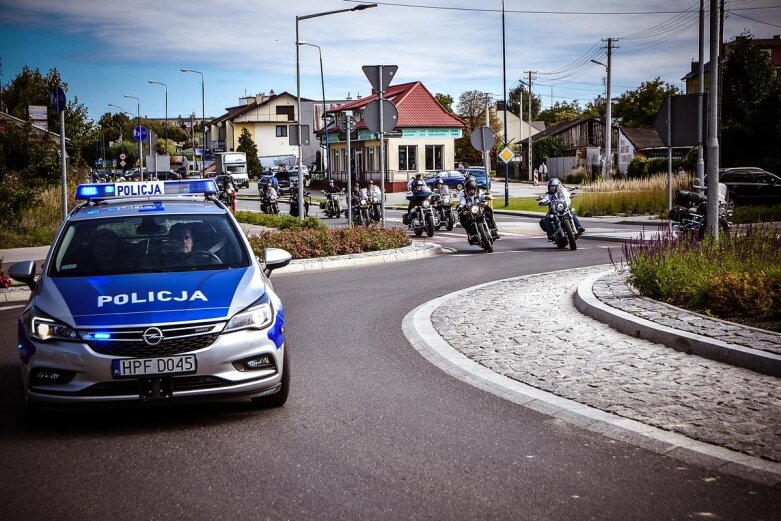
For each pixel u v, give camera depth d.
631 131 75.88
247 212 34.03
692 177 34.09
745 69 43.84
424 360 7.99
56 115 48.09
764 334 7.89
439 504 4.41
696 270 10.14
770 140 42.66
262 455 5.28
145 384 5.67
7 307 12.43
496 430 5.71
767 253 10.50
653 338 8.34
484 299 11.72
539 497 4.48
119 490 4.69
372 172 67.94
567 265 16.16
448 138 66.12
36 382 5.72
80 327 5.66
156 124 148.00
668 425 5.66
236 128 104.81
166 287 6.13
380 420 6.02
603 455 5.14
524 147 89.25
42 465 5.14
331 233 19.39
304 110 106.94
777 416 5.78
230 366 5.80
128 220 7.22
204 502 4.49
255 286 6.32
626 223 29.33
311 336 9.38
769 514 4.21
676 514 4.22
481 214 19.61
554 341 8.59
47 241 23.33
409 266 16.81
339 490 4.64
